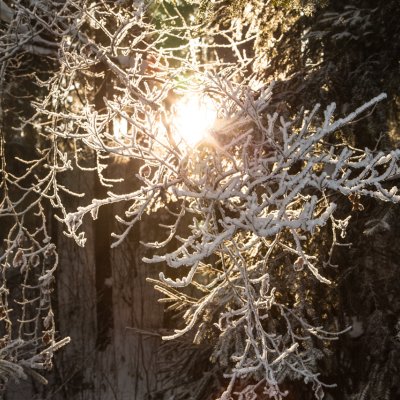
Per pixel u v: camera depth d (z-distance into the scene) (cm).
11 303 1207
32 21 596
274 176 330
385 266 608
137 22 442
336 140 596
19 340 546
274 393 348
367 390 592
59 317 1303
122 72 389
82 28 750
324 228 584
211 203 329
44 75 1002
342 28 634
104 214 1284
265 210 392
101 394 1240
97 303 1291
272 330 558
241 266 350
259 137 466
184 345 777
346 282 620
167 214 1205
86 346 1290
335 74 604
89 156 1273
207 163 330
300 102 602
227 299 545
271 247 377
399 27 615
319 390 400
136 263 1262
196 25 534
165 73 454
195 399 714
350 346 631
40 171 1227
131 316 1263
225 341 536
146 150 341
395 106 611
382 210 570
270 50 620
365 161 324
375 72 607
